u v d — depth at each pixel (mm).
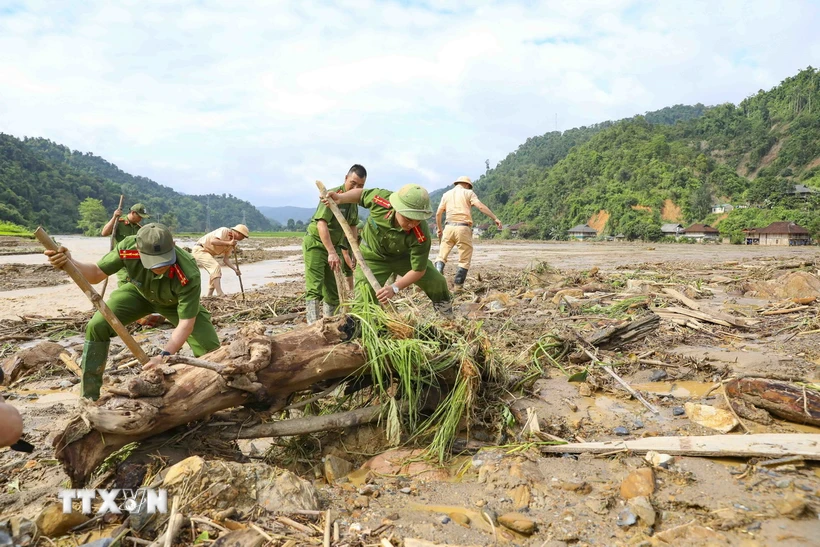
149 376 2975
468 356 3744
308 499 2723
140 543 2334
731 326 6273
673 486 2844
